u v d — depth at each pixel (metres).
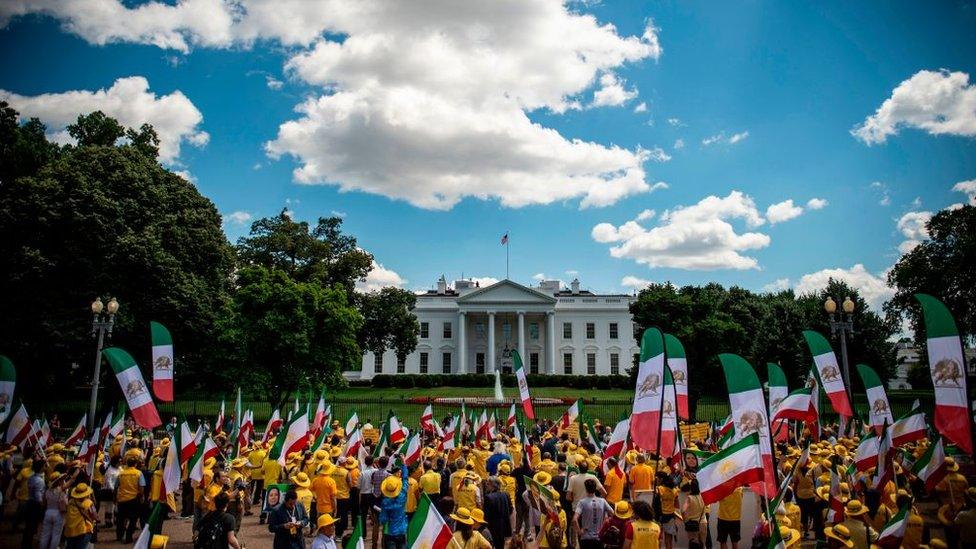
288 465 14.95
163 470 12.86
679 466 11.94
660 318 44.47
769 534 8.73
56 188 31.66
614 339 84.19
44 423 21.12
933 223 45.94
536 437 21.80
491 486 10.70
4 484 14.68
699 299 45.53
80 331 31.05
